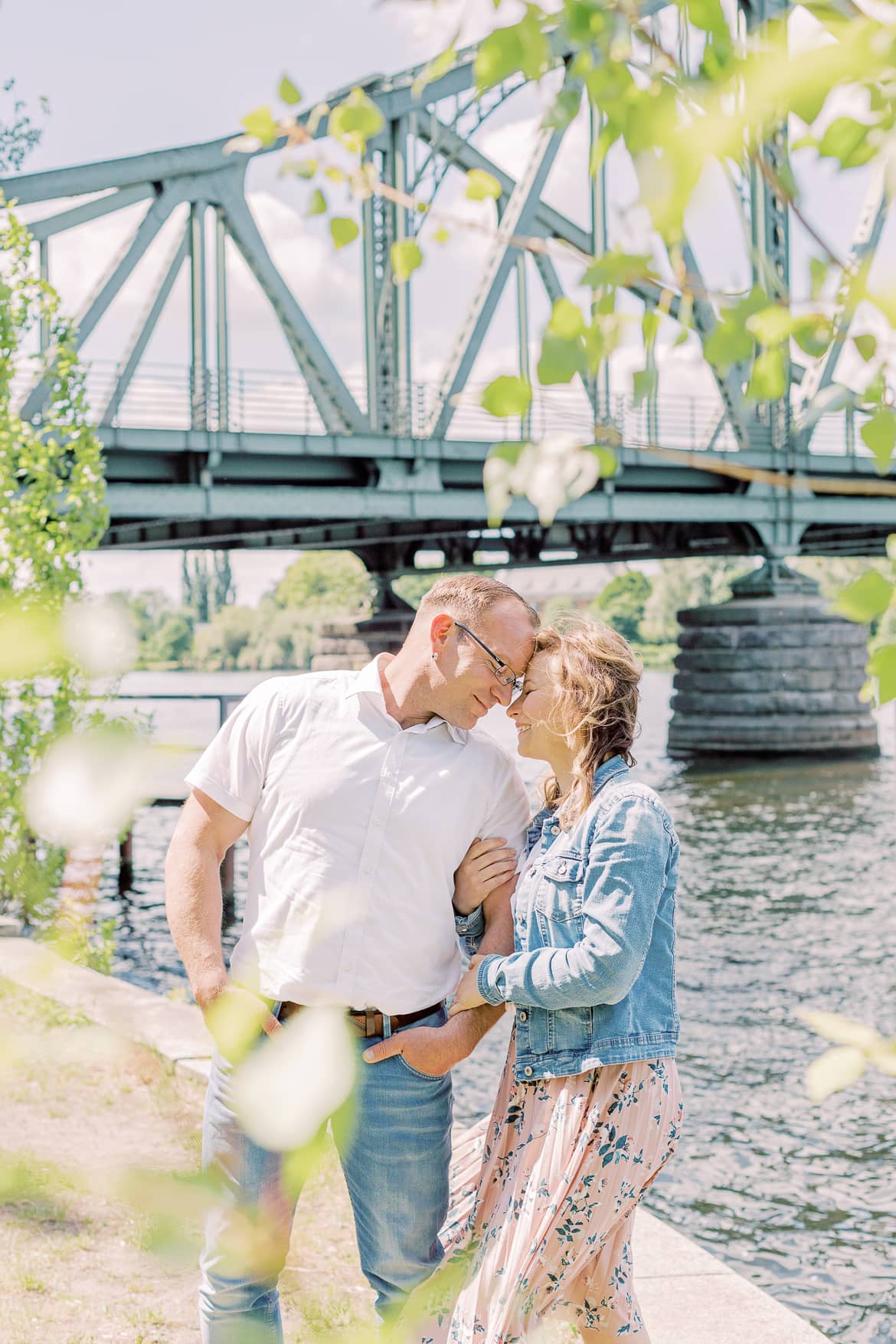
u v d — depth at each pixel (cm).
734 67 59
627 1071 243
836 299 65
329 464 2553
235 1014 74
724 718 3506
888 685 65
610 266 67
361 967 246
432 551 4203
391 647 4009
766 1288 590
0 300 669
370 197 91
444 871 253
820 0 62
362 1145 248
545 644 258
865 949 1323
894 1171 729
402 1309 247
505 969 244
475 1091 884
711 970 1248
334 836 248
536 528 3450
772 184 63
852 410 70
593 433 72
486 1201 256
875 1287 589
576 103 70
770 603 3494
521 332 2612
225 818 257
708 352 68
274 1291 239
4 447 668
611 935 236
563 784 259
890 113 61
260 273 2503
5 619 48
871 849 1992
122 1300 334
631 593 9956
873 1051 70
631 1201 244
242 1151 233
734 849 2014
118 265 2372
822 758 3419
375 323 2734
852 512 3144
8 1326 314
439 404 2416
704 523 3459
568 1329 335
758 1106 846
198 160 2438
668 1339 335
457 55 71
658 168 60
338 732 252
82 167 2330
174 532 2981
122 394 2291
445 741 257
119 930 1434
